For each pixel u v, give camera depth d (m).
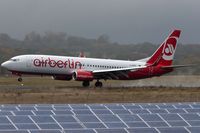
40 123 160.88
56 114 171.50
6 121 161.38
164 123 166.88
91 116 170.75
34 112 172.88
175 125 165.38
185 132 160.00
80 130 156.75
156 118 171.38
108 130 158.25
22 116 167.25
